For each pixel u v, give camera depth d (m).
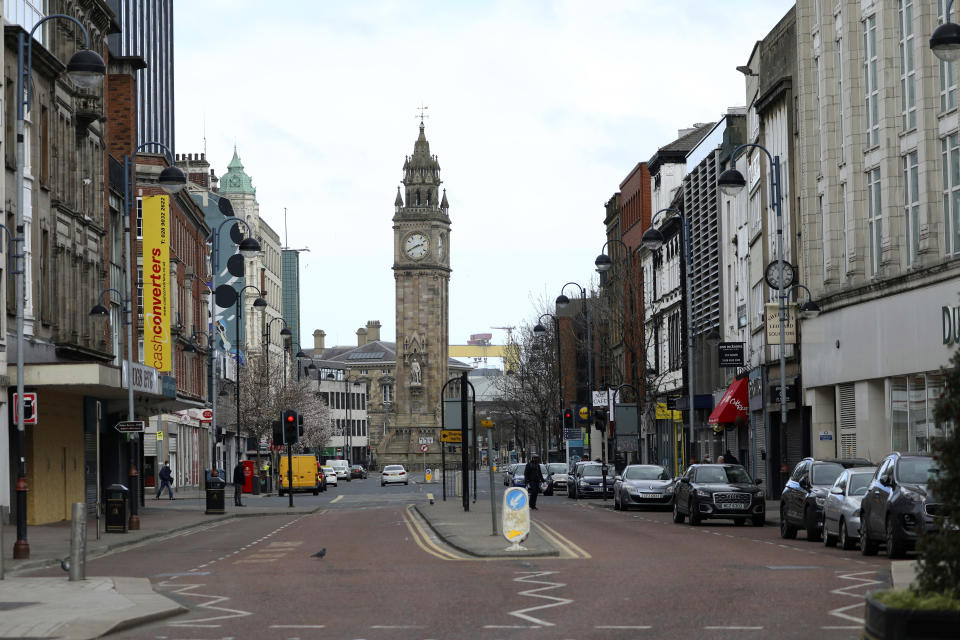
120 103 68.31
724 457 55.56
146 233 68.44
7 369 40.94
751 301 60.91
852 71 44.84
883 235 41.59
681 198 77.94
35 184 45.25
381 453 185.88
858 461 31.20
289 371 142.50
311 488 85.94
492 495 31.83
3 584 20.50
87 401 50.75
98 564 26.61
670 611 16.31
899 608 11.18
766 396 55.84
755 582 19.88
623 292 76.56
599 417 62.75
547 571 22.31
